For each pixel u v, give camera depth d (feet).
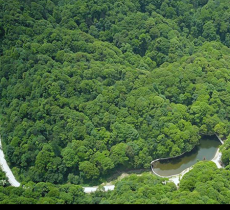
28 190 442.91
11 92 544.62
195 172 472.85
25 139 503.61
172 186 458.09
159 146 527.81
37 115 512.22
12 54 565.53
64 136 506.07
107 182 507.71
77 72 556.51
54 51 581.12
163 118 538.47
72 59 575.79
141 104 540.52
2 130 533.14
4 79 560.20
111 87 554.46
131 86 568.82
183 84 586.86
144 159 515.50
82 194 463.42
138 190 444.96
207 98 571.28
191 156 542.98
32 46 572.10
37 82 533.14
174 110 552.00
